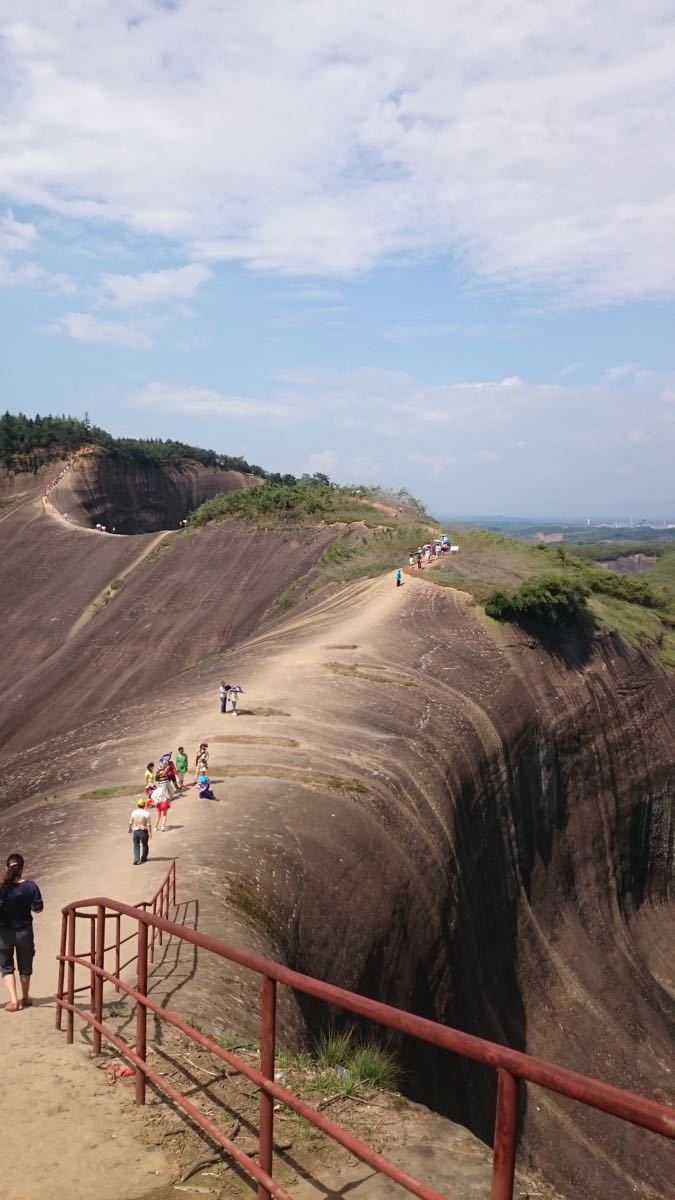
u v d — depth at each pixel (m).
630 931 41.94
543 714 40.81
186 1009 11.26
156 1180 6.45
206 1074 8.55
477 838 31.36
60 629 74.44
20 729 59.81
